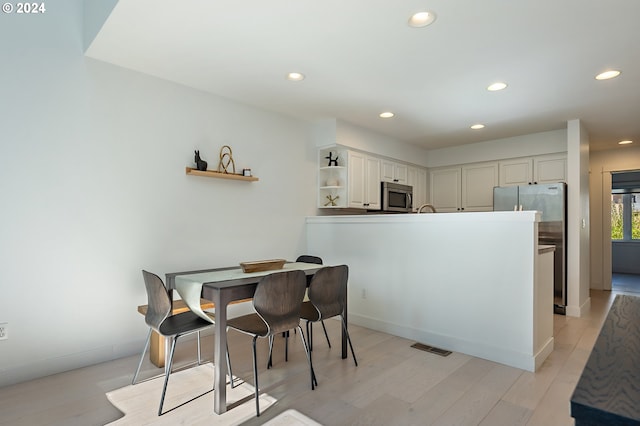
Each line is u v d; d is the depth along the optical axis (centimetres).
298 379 248
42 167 248
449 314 310
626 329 80
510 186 511
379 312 362
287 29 228
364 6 202
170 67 287
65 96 258
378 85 322
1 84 234
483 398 222
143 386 236
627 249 820
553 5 199
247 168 375
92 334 270
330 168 448
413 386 238
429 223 323
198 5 202
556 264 428
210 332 344
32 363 244
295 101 367
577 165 421
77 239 263
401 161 539
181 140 322
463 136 508
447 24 220
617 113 396
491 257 286
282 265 293
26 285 242
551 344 300
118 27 228
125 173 287
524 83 314
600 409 45
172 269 314
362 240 379
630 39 237
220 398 204
